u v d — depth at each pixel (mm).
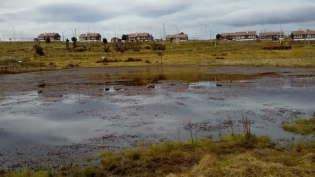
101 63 74750
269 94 27703
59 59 84188
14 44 140125
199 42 146000
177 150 12703
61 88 35250
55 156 13070
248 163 9898
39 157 13031
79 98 28125
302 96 26125
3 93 31891
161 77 45531
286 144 13414
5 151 13984
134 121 18891
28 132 17109
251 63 63500
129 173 10859
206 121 18406
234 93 28766
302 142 13508
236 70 53312
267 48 95688
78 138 15719
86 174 10641
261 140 13609
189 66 65562
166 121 18688
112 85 37219
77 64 73188
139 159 12078
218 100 25312
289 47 92750
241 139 13766
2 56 86250
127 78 45281
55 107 24109
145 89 32812
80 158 12641
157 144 14039
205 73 49781
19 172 11031
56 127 18031
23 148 14336
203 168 10039
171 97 27281
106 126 17953
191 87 33625
